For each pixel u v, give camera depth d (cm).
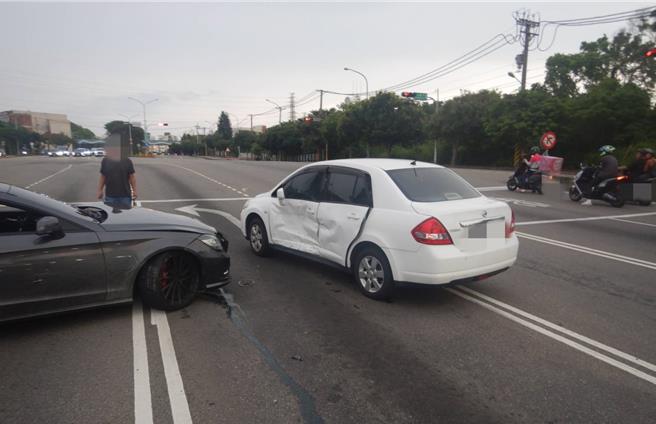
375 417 308
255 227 707
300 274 618
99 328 432
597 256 768
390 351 402
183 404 315
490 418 310
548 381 358
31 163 3206
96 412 304
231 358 381
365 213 519
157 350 392
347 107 4500
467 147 4025
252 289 554
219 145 11300
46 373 352
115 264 438
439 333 441
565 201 1499
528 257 756
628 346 423
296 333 433
